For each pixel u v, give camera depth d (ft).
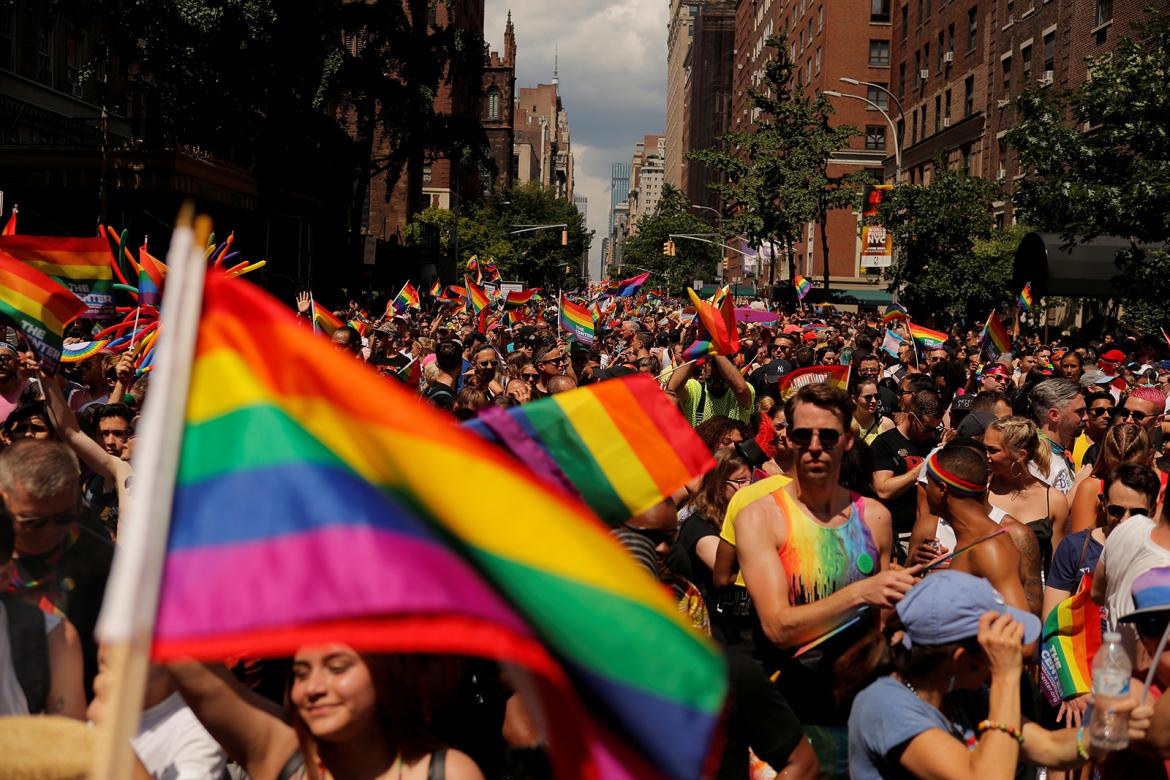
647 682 6.64
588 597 6.74
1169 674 13.73
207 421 6.97
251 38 102.42
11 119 109.19
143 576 5.51
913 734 11.31
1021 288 88.28
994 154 143.95
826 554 14.61
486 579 6.89
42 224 106.32
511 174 439.22
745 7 375.04
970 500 17.12
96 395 32.01
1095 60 66.69
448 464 7.00
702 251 339.16
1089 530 19.61
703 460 11.64
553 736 6.83
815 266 241.35
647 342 61.52
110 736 5.39
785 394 31.30
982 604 11.47
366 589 6.72
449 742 14.52
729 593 17.53
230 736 9.93
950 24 165.37
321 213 140.26
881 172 230.89
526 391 31.96
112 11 94.94
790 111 165.78
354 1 137.39
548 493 7.07
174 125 110.83
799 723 13.17
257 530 6.82
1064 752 11.98
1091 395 29.60
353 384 7.06
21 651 10.52
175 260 5.93
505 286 186.80
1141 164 63.16
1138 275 64.59
